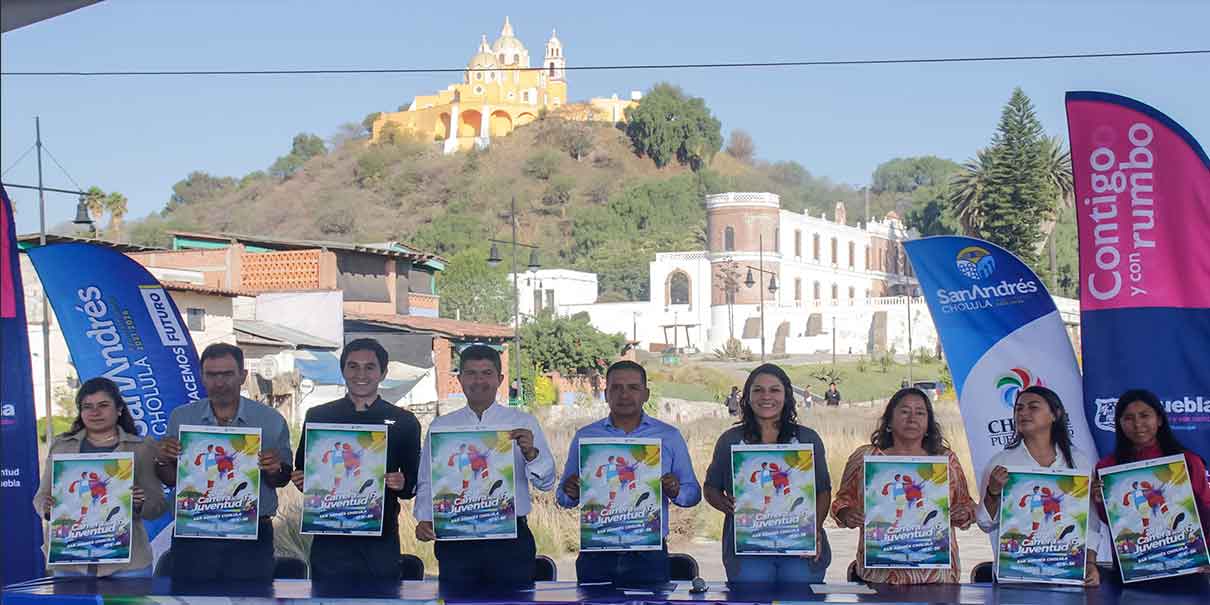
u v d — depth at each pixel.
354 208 171.62
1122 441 7.60
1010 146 80.56
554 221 162.25
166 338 9.97
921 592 7.01
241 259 39.91
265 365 31.33
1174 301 8.43
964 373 8.97
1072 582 7.09
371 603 6.71
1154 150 8.43
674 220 156.25
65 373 28.94
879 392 72.00
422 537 7.63
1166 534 7.12
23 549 8.78
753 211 102.62
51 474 7.66
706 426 29.53
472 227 158.62
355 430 7.54
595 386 58.47
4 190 8.75
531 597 6.93
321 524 7.46
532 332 57.84
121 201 59.56
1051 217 82.31
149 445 7.97
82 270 9.80
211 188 185.50
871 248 121.06
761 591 7.12
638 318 104.88
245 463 7.64
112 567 7.88
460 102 187.75
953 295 9.02
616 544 7.40
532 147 180.50
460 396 44.59
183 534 7.55
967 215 82.94
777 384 7.53
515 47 196.88
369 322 42.19
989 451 8.88
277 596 6.93
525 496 7.84
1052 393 7.42
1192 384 8.39
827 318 96.25
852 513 7.45
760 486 7.31
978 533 15.52
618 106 190.62
